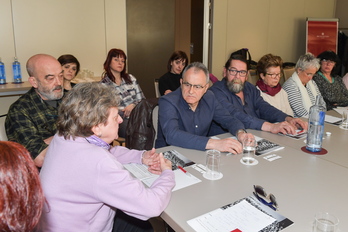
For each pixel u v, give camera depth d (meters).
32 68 1.88
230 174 1.42
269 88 2.80
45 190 1.04
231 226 1.02
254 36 5.32
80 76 3.97
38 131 1.91
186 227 1.02
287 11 5.61
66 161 1.04
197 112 2.06
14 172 0.57
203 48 4.92
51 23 3.73
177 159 1.58
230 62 2.41
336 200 1.20
